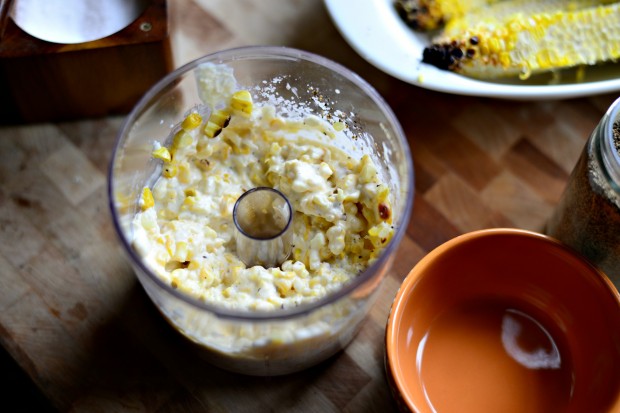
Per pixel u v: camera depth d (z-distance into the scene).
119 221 0.39
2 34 0.45
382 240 0.42
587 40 0.50
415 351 0.43
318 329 0.39
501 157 0.49
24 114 0.49
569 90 0.47
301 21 0.53
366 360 0.44
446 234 0.47
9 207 0.47
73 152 0.49
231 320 0.37
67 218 0.47
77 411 0.42
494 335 0.43
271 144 0.45
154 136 0.44
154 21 0.46
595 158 0.42
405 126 0.50
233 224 0.43
